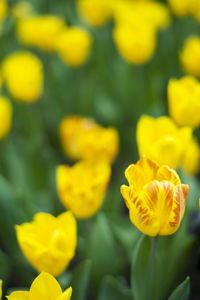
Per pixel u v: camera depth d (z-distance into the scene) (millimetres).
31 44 1965
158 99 1805
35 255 1111
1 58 2156
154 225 1042
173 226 1045
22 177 1520
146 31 1578
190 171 1362
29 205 1331
